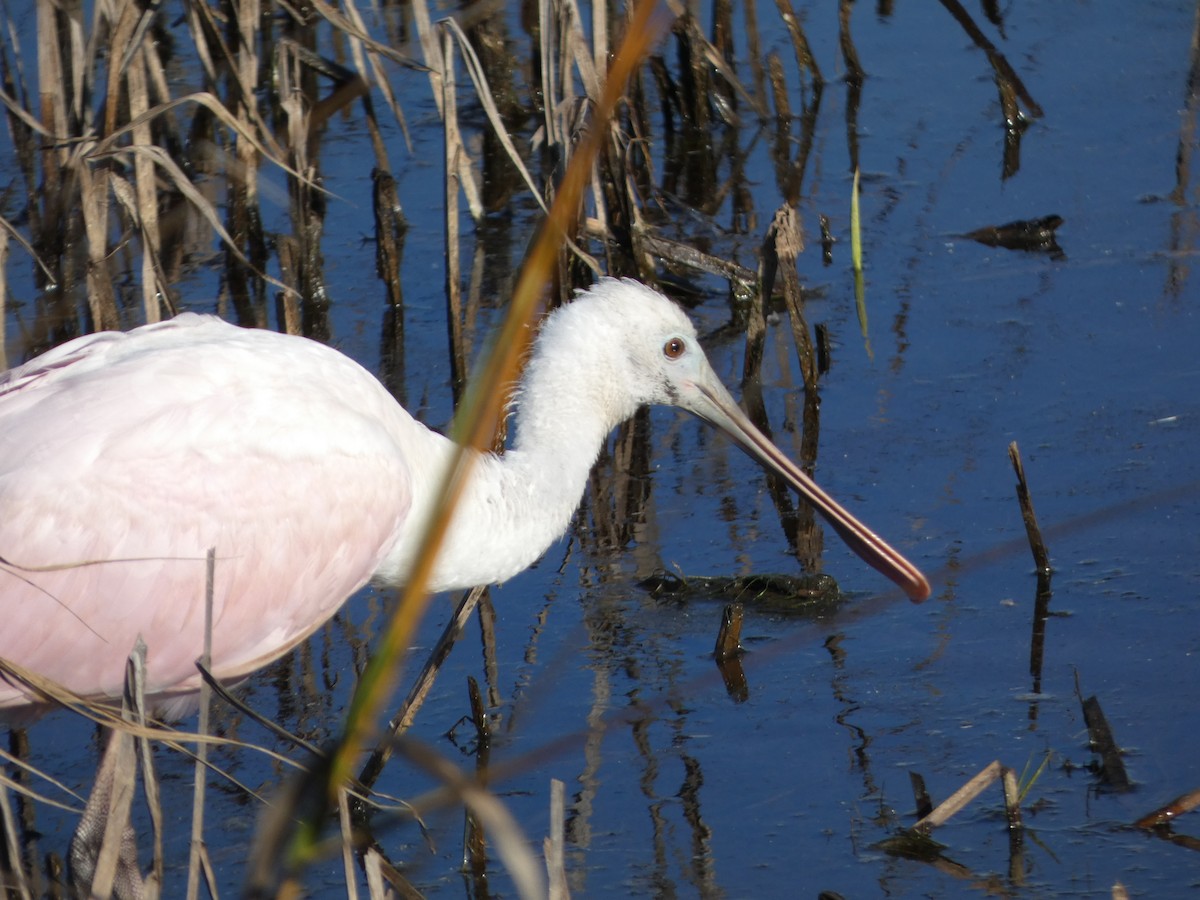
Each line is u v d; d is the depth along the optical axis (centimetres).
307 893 891
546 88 1466
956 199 1756
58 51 1477
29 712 933
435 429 1394
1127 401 1361
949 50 2106
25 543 880
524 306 438
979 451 1317
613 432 1422
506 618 1155
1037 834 900
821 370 1459
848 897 861
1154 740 970
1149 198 1719
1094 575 1143
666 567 1209
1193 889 851
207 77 1647
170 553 910
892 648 1088
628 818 938
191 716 1045
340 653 1130
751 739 1004
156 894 712
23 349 1502
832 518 1120
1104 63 2034
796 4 2241
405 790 984
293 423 945
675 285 1648
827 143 1909
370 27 2047
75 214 1537
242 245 1638
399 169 1858
